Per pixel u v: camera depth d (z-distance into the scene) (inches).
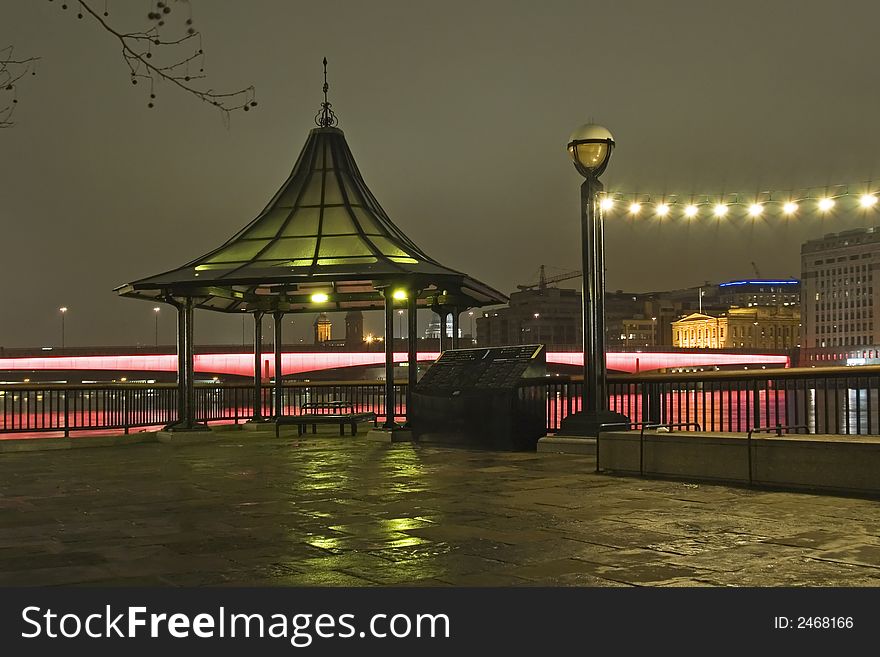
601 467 471.8
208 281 697.6
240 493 409.4
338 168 786.2
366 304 922.7
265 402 1184.2
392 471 490.6
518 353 645.3
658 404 589.0
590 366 591.8
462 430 648.4
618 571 245.8
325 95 813.2
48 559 269.6
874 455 366.0
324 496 395.2
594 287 590.9
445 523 322.0
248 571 251.3
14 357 3713.1
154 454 624.7
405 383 933.8
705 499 370.9
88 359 3715.6
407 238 784.3
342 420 781.3
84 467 538.6
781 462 395.9
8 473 507.8
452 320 867.4
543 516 335.0
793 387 491.2
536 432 629.9
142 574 249.6
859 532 297.3
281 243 737.6
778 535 293.3
